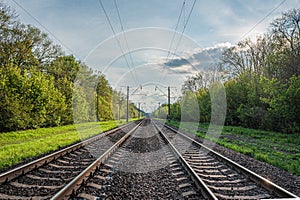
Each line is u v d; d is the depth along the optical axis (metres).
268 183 5.27
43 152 9.85
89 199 4.70
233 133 19.42
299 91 15.30
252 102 21.77
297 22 19.97
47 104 21.03
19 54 26.83
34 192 5.04
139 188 5.54
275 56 20.05
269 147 11.82
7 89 17.45
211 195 4.52
